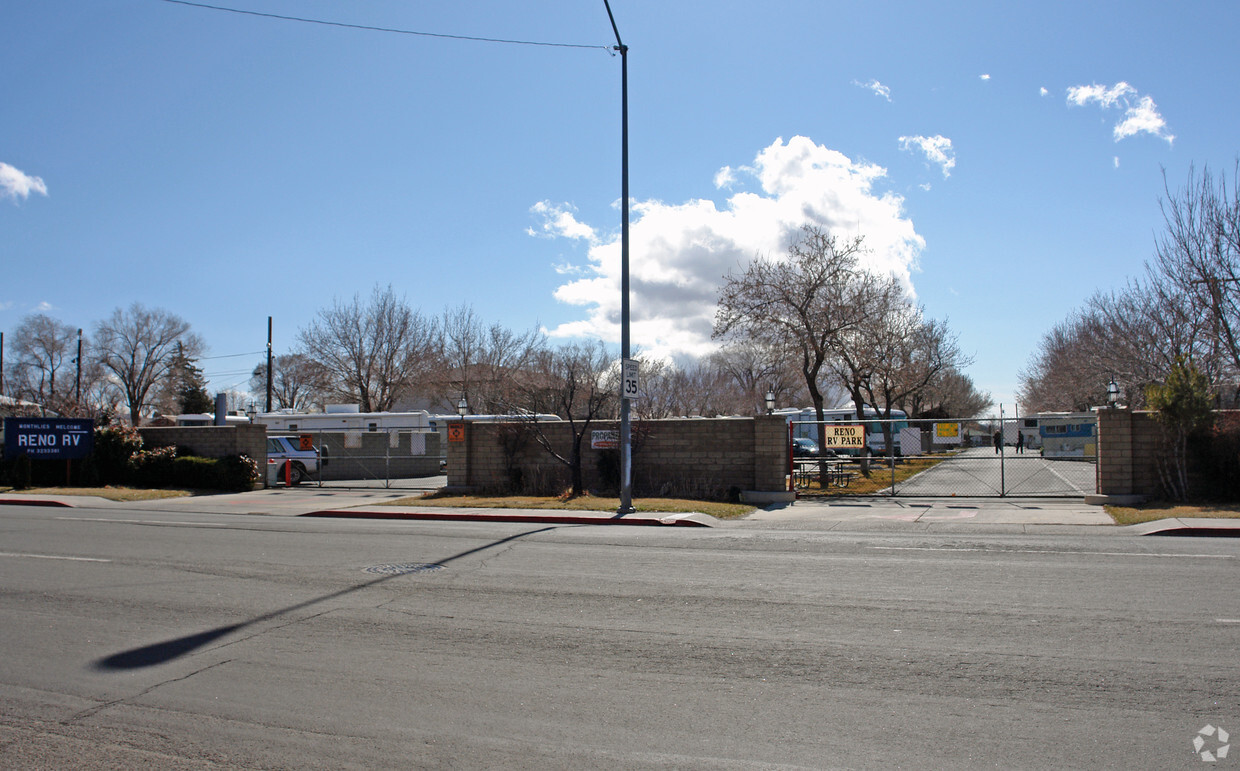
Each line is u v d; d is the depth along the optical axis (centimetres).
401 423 3469
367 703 550
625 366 1748
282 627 750
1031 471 3095
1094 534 1348
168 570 1049
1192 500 1659
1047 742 464
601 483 2173
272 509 2025
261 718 525
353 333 5191
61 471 2695
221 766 454
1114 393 1842
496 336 5494
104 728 511
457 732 497
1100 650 630
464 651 668
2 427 2852
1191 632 674
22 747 483
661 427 2123
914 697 541
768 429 2005
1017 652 631
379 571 1034
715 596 859
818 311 2689
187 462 2647
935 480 2684
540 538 1370
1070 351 4525
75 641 707
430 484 2903
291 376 8744
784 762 445
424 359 5284
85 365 6925
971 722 496
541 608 816
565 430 2236
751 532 1454
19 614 808
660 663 629
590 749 468
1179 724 485
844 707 527
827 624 731
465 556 1159
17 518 1767
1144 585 864
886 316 3338
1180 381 1670
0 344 6369
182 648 684
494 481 2300
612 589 905
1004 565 1011
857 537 1344
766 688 567
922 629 706
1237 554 1070
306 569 1052
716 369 7000
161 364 7044
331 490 2659
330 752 470
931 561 1055
